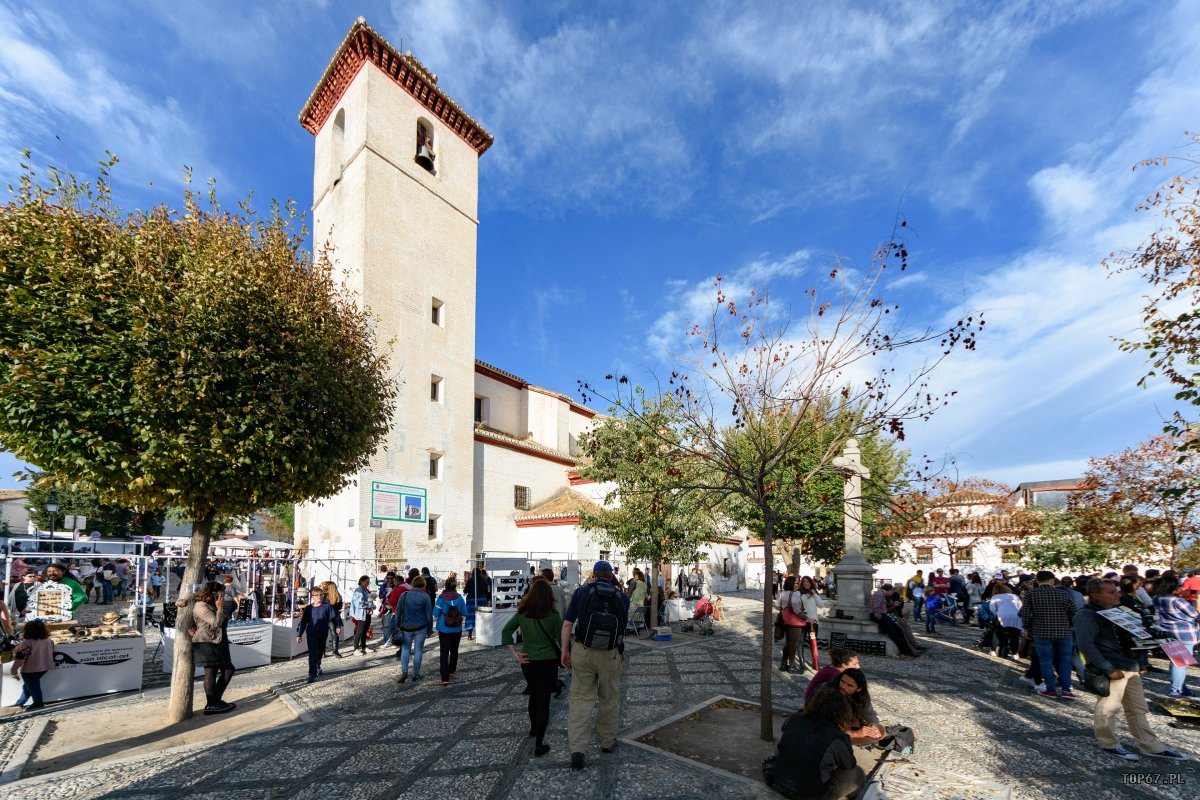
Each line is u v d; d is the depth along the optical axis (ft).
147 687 30.76
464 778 17.01
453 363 72.54
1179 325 23.52
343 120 75.20
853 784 13.97
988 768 17.60
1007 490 100.32
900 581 97.35
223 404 22.38
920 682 29.68
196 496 23.00
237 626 36.45
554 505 83.46
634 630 47.55
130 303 20.71
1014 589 39.78
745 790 15.74
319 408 24.77
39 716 24.36
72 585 36.99
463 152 79.87
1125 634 18.83
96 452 20.29
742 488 20.95
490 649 41.42
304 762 18.56
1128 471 50.01
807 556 81.20
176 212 24.90
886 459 63.41
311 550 62.39
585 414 108.78
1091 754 18.78
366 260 63.98
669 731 20.92
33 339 19.74
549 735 21.02
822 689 15.20
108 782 17.10
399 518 61.77
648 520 46.73
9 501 157.58
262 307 23.36
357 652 41.29
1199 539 34.35
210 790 16.46
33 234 20.84
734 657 37.04
